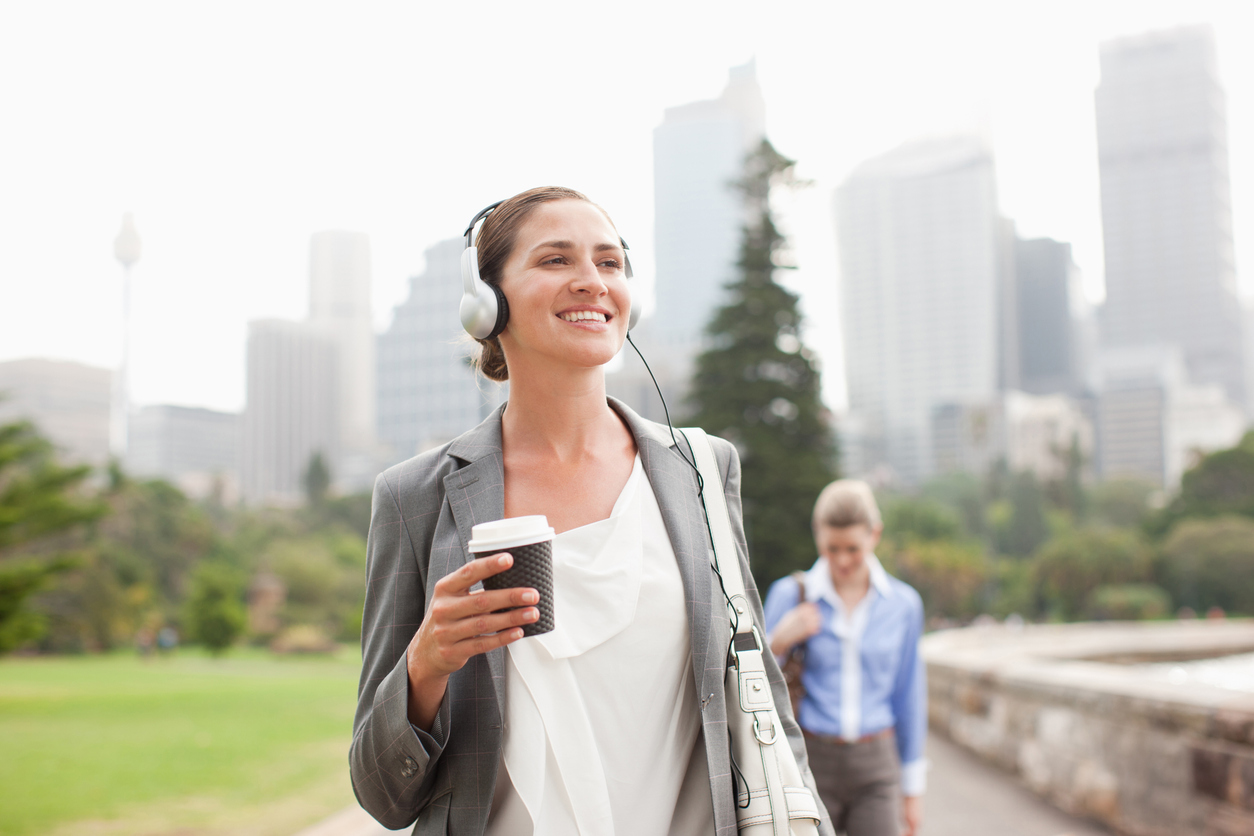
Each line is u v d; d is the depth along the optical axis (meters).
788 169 26.94
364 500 98.31
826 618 3.20
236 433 188.62
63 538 51.06
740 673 1.31
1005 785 6.08
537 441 1.37
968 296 173.00
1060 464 112.62
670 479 1.36
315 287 196.25
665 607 1.25
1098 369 169.50
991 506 102.31
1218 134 190.75
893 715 3.19
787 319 26.14
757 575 24.02
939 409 141.38
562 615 1.21
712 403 25.75
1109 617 71.19
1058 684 5.55
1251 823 3.62
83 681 24.53
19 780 7.33
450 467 1.33
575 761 1.17
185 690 19.77
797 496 24.36
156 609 64.62
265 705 15.26
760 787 1.25
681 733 1.26
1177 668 26.55
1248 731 3.64
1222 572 71.69
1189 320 185.50
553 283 1.29
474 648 1.03
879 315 177.25
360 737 1.20
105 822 5.67
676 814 1.26
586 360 1.29
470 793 1.17
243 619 51.44
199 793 6.64
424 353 154.12
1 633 12.95
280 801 6.23
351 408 193.25
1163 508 86.25
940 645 12.32
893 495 96.50
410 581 1.29
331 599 71.25
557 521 1.30
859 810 3.07
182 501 78.62
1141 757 4.47
